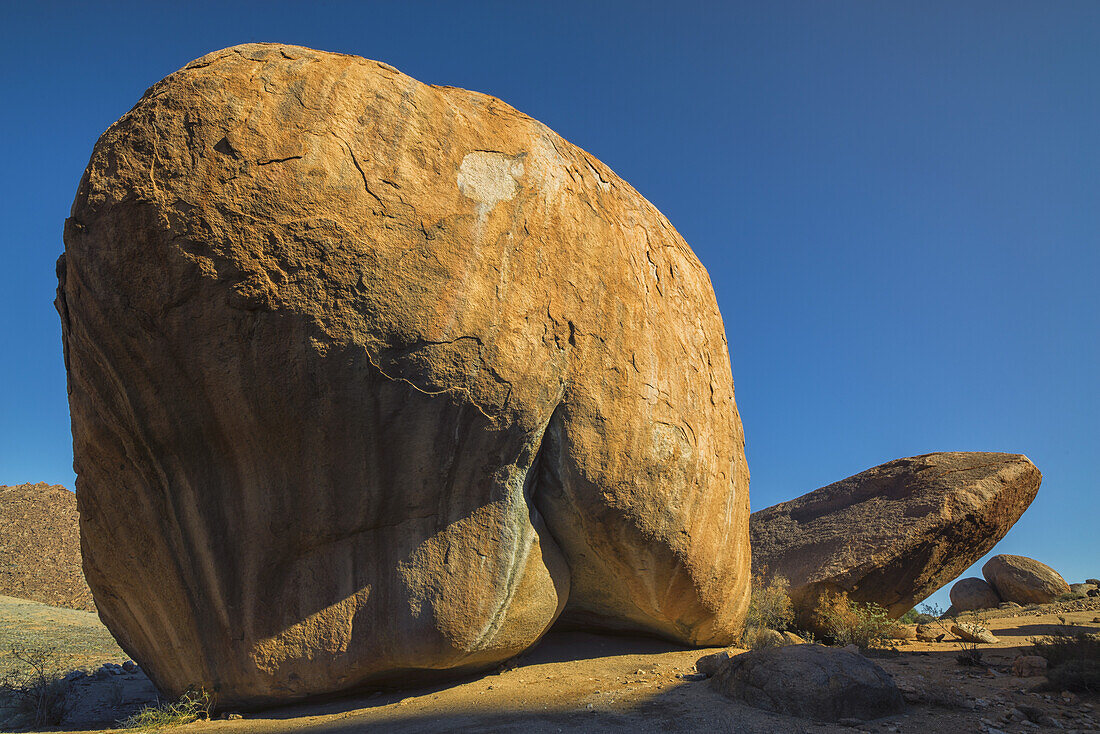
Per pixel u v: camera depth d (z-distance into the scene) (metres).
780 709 4.64
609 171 7.67
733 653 6.77
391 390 5.41
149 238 4.87
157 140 4.91
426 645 5.56
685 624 7.56
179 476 5.54
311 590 5.59
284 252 5.00
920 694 5.00
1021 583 19.83
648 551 6.86
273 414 5.32
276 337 5.12
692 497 7.21
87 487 5.90
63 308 5.51
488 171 5.91
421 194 5.45
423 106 5.73
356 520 5.63
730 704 4.86
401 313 5.30
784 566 12.64
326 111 5.24
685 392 7.42
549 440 6.27
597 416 6.41
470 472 5.84
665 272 7.73
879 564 11.55
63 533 33.12
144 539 5.83
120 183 4.86
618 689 5.62
